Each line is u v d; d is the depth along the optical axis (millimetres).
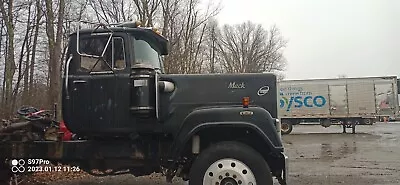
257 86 6301
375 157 13547
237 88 6301
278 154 5863
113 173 6766
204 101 6266
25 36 23297
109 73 6223
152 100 6129
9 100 16344
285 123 28844
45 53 24406
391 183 8656
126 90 6188
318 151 15711
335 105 28438
